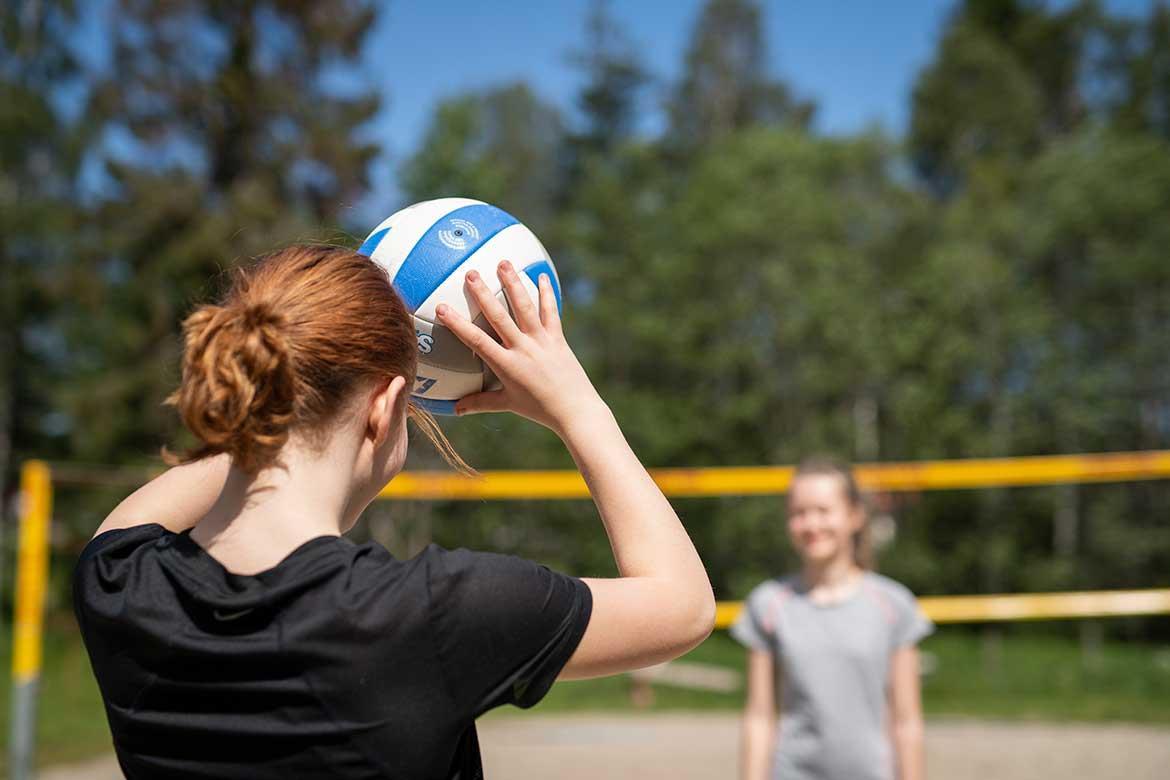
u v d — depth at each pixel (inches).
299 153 823.7
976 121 1197.1
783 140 990.4
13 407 815.7
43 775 250.1
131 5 830.5
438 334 50.0
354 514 43.5
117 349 772.0
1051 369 888.3
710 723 351.9
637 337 925.8
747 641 121.0
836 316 879.1
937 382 896.3
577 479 295.7
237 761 36.6
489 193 930.7
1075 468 256.5
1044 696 452.4
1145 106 1166.3
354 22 858.1
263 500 39.8
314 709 36.3
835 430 895.7
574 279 1037.8
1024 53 1284.4
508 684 38.2
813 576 122.0
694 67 1353.3
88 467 756.6
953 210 956.0
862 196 1027.9
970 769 274.7
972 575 881.5
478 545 834.8
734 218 904.3
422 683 37.0
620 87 1353.3
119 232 785.6
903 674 115.9
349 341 40.6
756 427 933.8
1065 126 1252.5
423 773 36.8
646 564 41.8
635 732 331.6
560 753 295.6
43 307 799.1
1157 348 877.2
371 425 41.9
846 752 112.0
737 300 912.3
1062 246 921.5
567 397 44.4
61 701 381.4
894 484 264.7
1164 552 850.1
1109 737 323.0
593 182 1039.6
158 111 834.8
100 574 41.6
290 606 37.4
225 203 789.2
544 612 38.9
